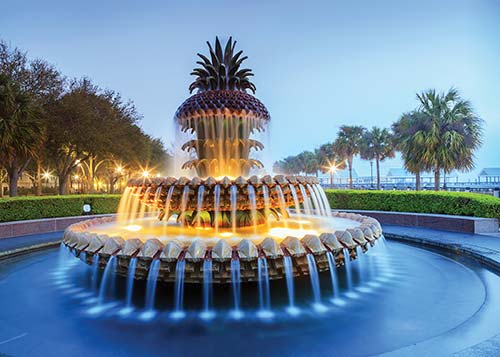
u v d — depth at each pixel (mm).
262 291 4207
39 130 16125
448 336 2904
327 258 4281
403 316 3572
